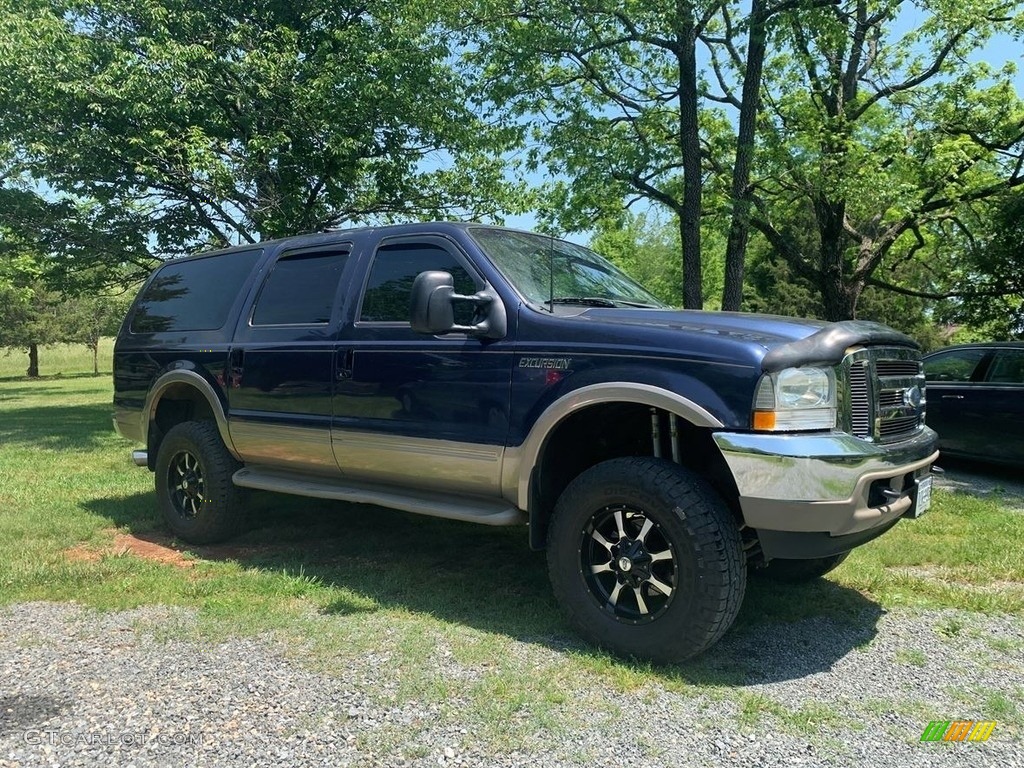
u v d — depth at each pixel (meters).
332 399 4.45
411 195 13.73
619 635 3.37
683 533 3.18
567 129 12.59
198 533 5.23
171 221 13.32
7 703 2.92
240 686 3.07
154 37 11.97
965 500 6.93
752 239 26.09
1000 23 13.60
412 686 3.06
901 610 4.11
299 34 13.07
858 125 13.65
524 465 3.66
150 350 5.75
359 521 5.91
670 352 3.32
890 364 3.64
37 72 10.96
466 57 12.77
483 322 3.84
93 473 8.23
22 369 45.75
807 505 3.04
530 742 2.66
